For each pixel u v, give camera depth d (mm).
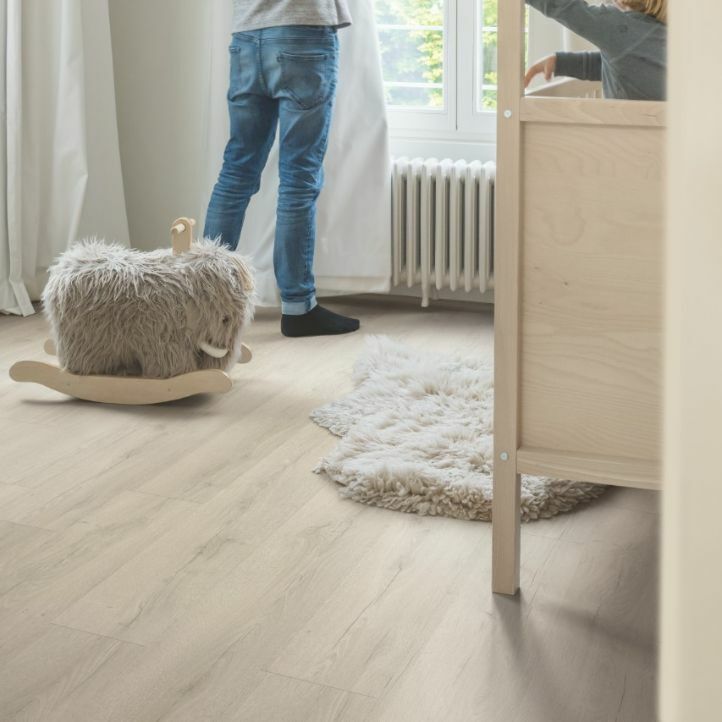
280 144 2914
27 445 2236
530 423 1538
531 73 1710
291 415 2416
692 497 146
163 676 1395
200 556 1744
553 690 1354
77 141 3240
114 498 1976
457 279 3225
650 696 1336
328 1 2777
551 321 1479
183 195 3541
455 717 1294
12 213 3156
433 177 3174
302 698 1339
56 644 1476
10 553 1758
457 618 1540
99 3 3285
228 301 2414
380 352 2752
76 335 2438
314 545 1780
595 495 1960
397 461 2025
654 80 1419
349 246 3240
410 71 3307
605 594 1608
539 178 1429
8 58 3062
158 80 3461
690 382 146
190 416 2408
